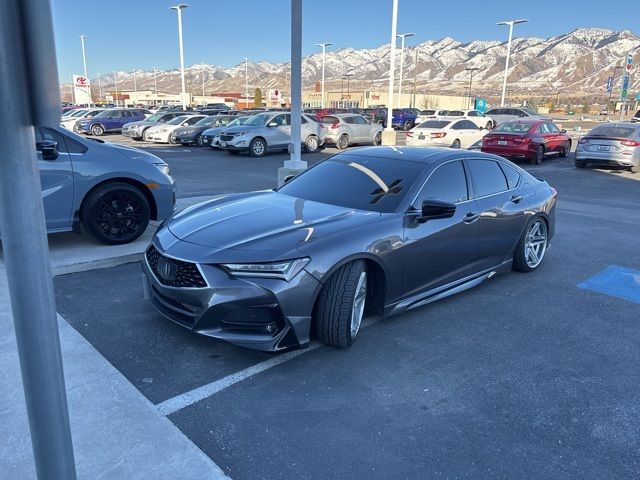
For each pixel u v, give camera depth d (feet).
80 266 18.24
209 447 9.30
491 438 9.78
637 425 10.33
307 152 72.33
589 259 21.90
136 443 8.95
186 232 13.05
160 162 22.22
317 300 12.39
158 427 9.40
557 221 29.76
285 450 9.27
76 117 112.57
